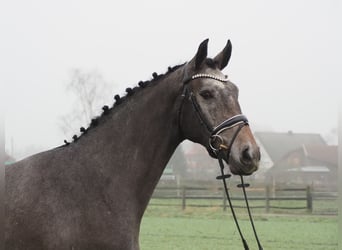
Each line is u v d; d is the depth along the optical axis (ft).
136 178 14.07
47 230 12.95
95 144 14.10
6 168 13.93
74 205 13.28
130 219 13.71
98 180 13.69
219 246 39.06
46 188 13.37
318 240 43.37
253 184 105.50
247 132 13.57
